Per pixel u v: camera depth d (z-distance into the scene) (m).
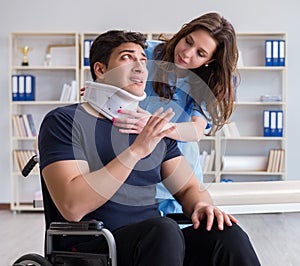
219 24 2.39
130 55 1.89
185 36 2.41
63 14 7.21
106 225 1.85
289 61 7.16
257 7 7.16
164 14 7.18
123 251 1.74
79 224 1.78
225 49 2.40
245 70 7.19
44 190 1.92
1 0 7.23
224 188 2.43
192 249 1.87
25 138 6.98
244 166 6.95
